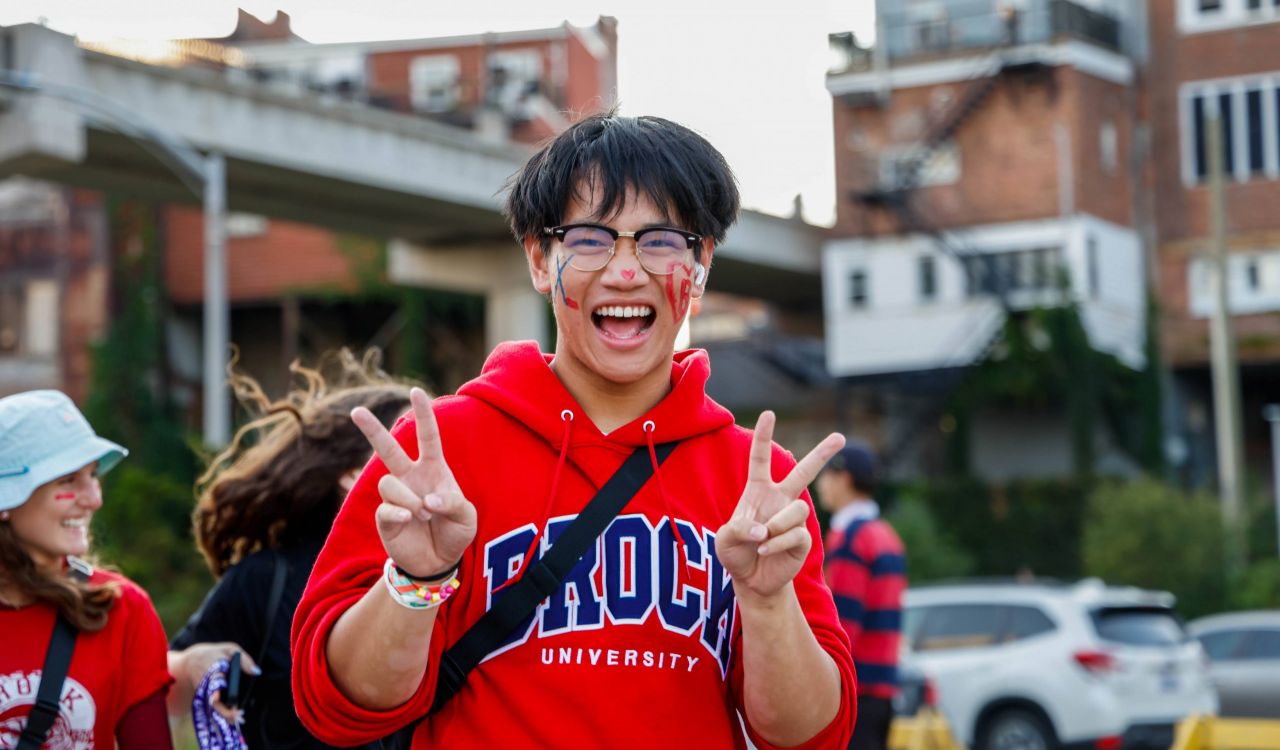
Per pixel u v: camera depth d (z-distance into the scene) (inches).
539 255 113.4
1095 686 524.1
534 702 103.3
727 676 109.4
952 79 1384.1
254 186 1065.5
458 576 104.7
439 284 1284.4
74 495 155.6
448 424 107.8
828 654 108.1
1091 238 1341.0
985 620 551.5
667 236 108.4
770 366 1651.1
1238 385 1423.5
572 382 111.5
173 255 1461.6
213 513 170.9
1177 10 1393.9
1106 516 1029.2
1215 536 987.9
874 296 1403.8
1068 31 1337.4
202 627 167.6
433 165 1121.4
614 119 113.0
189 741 253.8
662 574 106.0
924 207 1387.8
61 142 857.5
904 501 1184.2
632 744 102.9
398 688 100.2
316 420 170.4
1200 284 1376.7
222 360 798.5
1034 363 1315.2
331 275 1453.0
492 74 1647.4
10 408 154.3
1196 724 390.3
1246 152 1366.9
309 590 105.9
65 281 1424.7
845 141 1427.2
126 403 1393.9
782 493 100.3
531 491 106.4
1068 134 1336.1
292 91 1115.3
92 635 152.7
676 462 109.0
